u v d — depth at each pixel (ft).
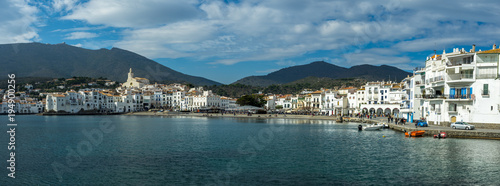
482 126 218.59
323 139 224.33
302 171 130.72
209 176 124.67
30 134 278.87
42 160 155.53
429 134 217.36
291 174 126.41
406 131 240.12
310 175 124.67
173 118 579.89
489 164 134.62
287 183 114.62
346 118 442.91
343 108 536.42
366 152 168.66
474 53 221.25
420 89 308.40
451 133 208.74
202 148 189.57
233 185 112.57
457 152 159.22
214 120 495.00
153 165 142.92
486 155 151.12
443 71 244.01
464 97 225.76
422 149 170.19
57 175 126.82
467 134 203.72
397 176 120.67
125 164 145.18
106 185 114.01
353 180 116.98
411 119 326.65
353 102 541.75
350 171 129.49
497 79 214.69
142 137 246.88
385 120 373.61
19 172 132.26
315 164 142.82
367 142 204.74
